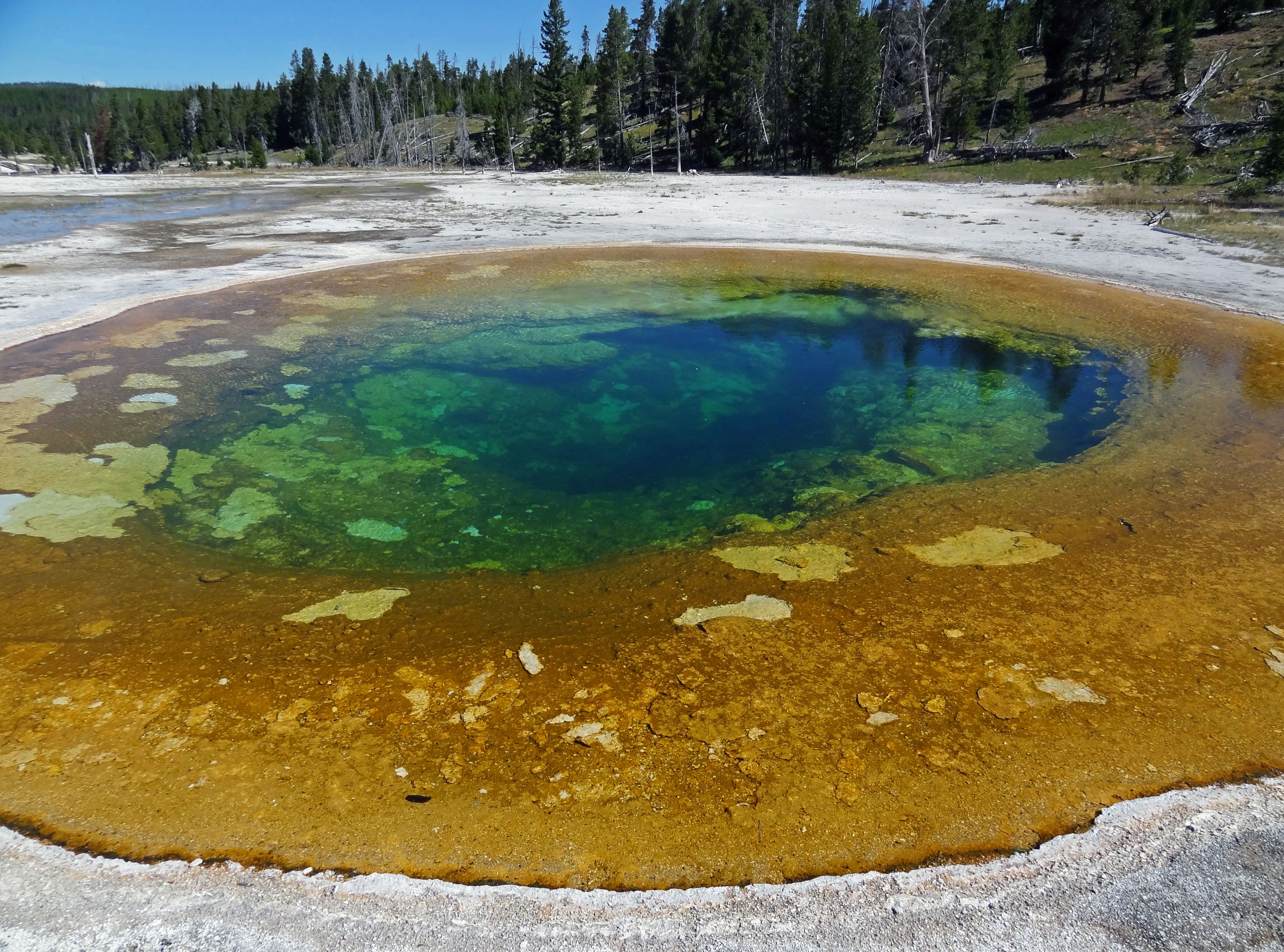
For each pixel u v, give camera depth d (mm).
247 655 3615
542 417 7223
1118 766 2895
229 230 16438
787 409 7512
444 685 3387
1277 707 3195
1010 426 6824
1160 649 3570
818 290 11625
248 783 2812
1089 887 2393
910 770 2875
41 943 2201
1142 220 15500
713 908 2322
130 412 6738
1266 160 16922
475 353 8781
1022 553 4477
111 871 2445
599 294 11297
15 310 9445
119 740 3037
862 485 5703
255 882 2408
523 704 3256
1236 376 7602
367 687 3377
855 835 2592
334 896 2355
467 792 2771
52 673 3449
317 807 2705
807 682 3369
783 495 5617
